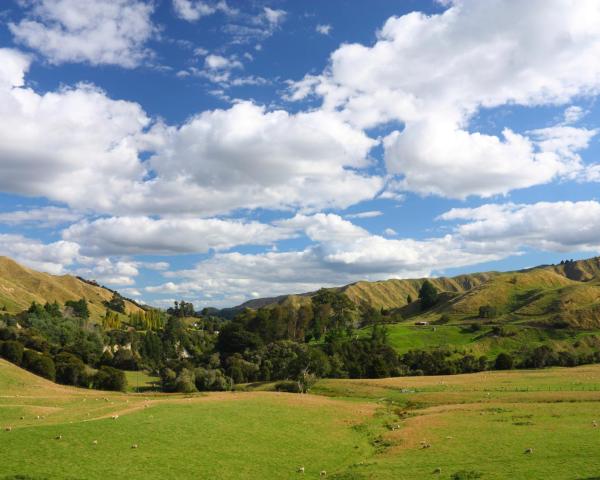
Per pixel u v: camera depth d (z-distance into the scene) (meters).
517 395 87.12
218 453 49.66
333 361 154.38
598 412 67.06
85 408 75.00
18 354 135.12
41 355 138.88
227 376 152.38
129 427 56.22
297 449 53.69
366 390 110.31
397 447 54.88
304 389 119.56
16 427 59.16
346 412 77.44
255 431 59.59
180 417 63.41
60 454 45.16
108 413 67.31
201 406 73.12
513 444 51.00
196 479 41.88
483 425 62.53
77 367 139.88
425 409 82.00
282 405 78.75
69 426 55.66
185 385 137.00
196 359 190.62
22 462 42.31
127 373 177.25
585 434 53.50
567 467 41.38
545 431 56.44
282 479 44.03
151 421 60.06
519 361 167.00
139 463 44.34
